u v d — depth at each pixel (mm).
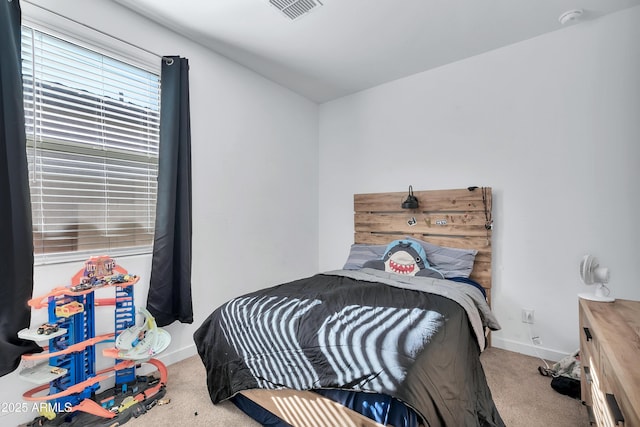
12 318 1480
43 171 1741
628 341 1085
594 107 2166
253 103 2951
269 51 2607
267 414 1552
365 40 2443
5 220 1481
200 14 2129
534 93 2402
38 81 1719
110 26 1980
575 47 2232
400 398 1020
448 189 2812
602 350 1115
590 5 2016
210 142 2561
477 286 2404
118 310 1956
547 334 2348
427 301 1812
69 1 1803
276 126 3205
